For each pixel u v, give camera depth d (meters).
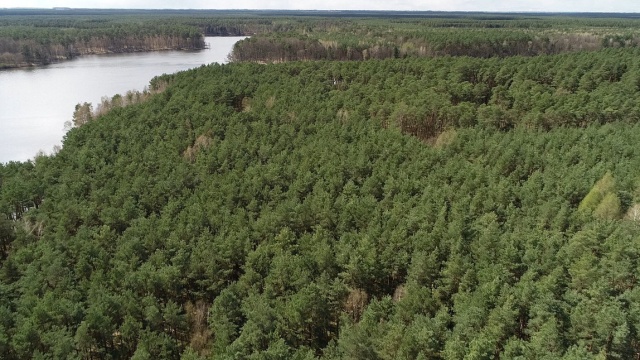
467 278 39.25
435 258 42.16
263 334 36.72
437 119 81.94
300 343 39.03
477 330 33.75
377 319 37.69
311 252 46.00
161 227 50.59
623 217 47.47
